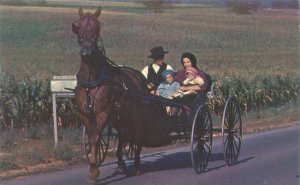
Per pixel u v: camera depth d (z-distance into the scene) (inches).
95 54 404.8
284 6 3878.0
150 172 466.6
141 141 449.1
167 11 3558.1
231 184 419.2
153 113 454.0
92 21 400.8
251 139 675.4
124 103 431.8
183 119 464.8
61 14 2790.4
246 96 983.6
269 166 492.7
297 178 440.1
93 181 413.1
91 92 406.3
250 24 3284.9
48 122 709.9
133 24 2910.9
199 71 490.3
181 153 568.7
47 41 2250.2
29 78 727.1
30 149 539.5
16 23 2517.2
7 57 1820.9
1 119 686.5
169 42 2615.7
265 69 1642.5
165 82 489.7
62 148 542.9
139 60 1999.3
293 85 1140.5
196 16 3432.6
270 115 943.7
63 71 1360.7
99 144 435.8
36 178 438.6
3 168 473.4
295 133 734.5
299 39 2930.6
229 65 1956.2
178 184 418.0
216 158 538.3
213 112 896.3
